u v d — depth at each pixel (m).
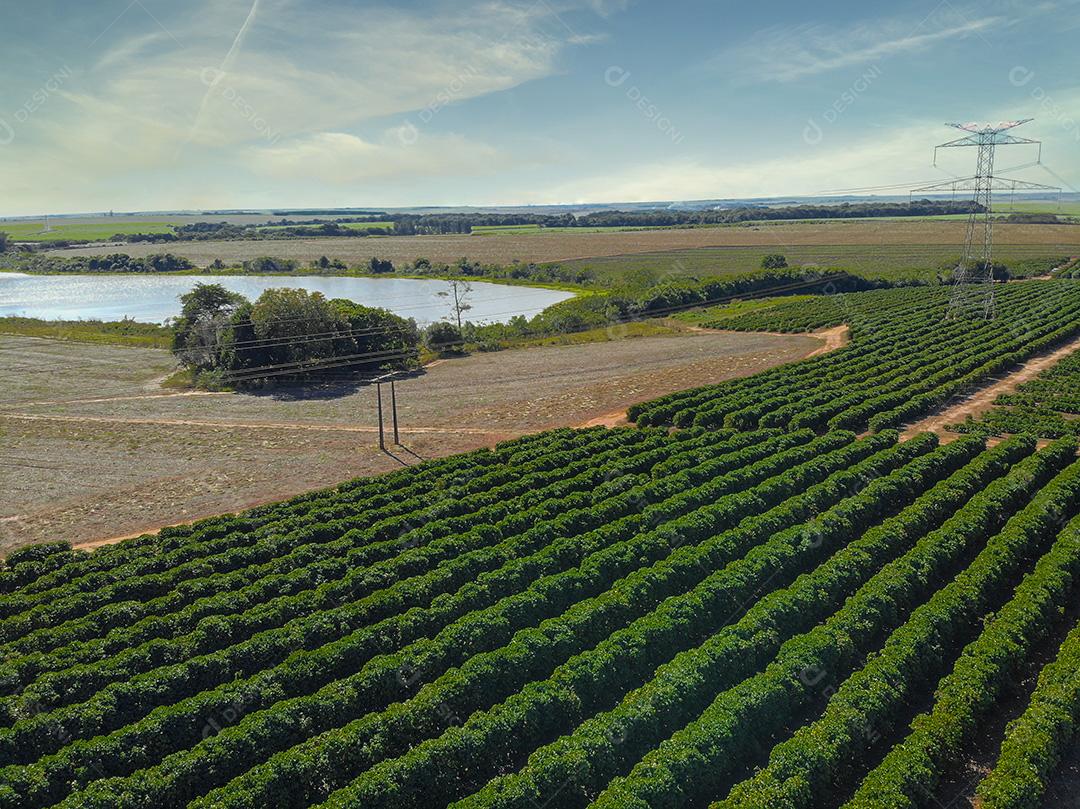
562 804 27.19
